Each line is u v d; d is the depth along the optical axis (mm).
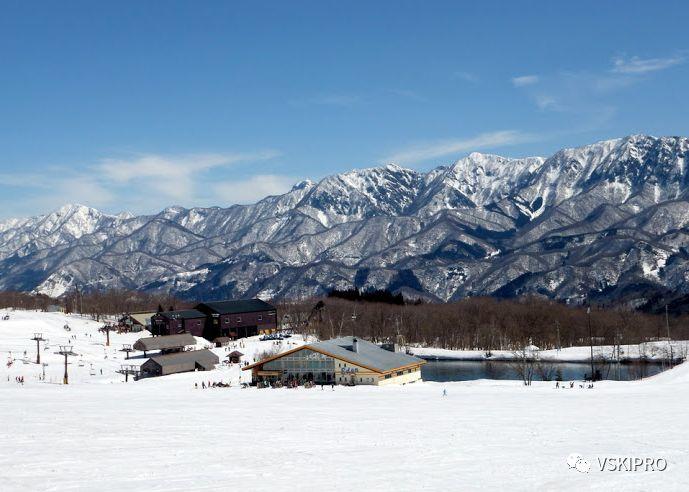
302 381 113938
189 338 170250
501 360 190375
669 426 56562
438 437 51781
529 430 55219
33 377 130250
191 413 68125
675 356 175375
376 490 35219
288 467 40562
